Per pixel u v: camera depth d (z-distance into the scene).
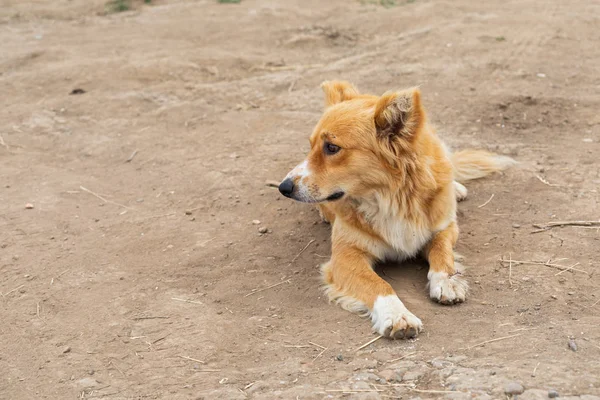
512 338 2.53
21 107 3.72
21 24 5.65
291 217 3.01
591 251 2.75
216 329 2.64
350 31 4.89
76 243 2.95
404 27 4.88
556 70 3.68
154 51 4.56
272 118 3.52
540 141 3.24
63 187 3.20
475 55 4.00
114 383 2.53
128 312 2.71
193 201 3.10
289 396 2.45
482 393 2.41
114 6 6.06
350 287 2.70
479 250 2.80
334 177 2.71
